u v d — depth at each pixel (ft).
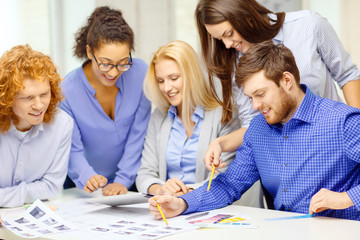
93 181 6.17
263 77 4.50
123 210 4.99
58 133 5.81
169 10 11.68
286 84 4.59
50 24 10.29
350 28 10.21
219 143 5.66
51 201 5.79
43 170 5.82
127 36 6.02
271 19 5.72
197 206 4.81
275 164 4.93
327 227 4.08
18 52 5.22
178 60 6.16
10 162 5.65
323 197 4.27
